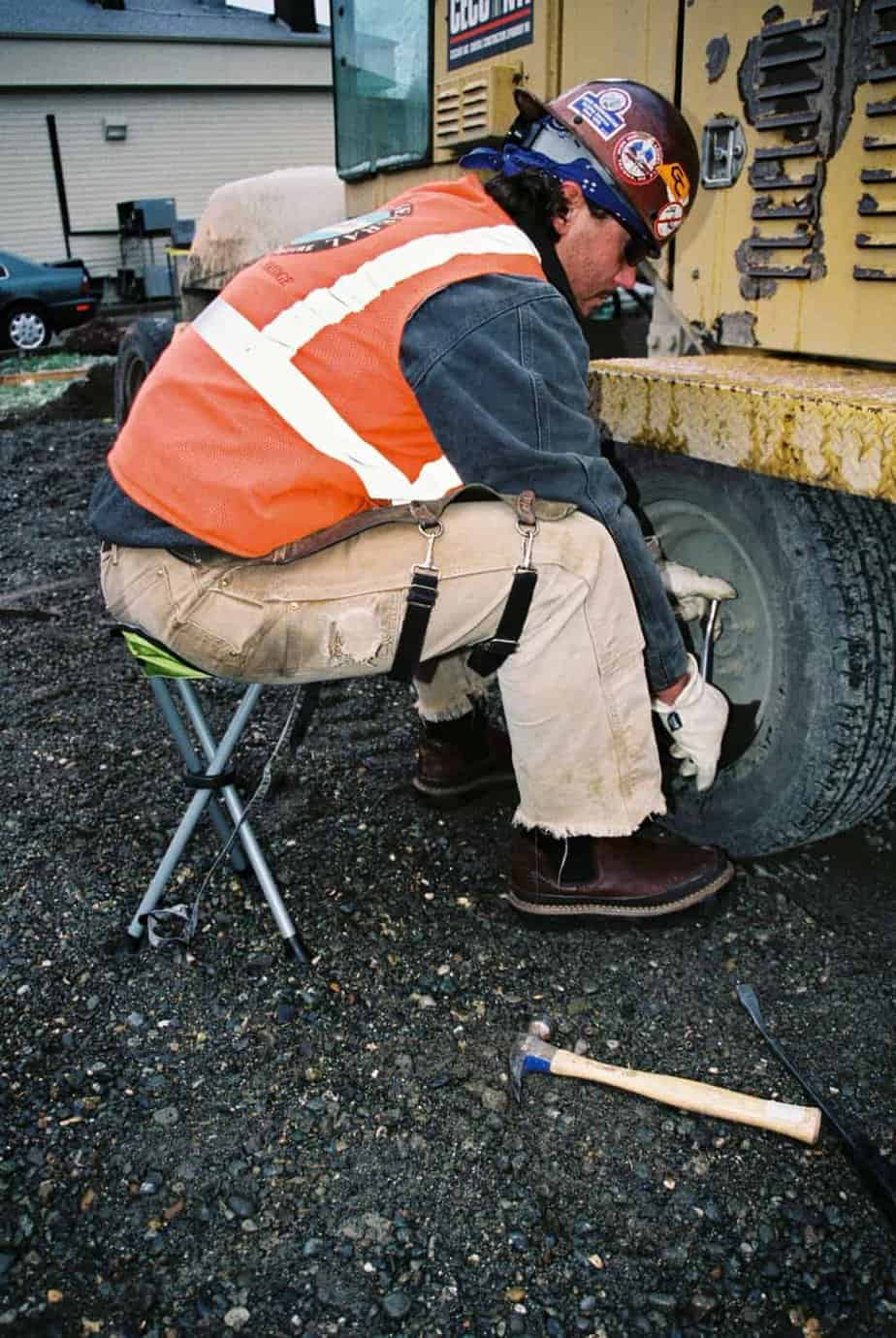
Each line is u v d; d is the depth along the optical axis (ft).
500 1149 5.88
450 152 9.65
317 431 5.76
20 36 68.13
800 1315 5.01
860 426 5.57
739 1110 5.86
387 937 7.48
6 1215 5.48
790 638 6.86
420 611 6.09
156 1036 6.64
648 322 11.65
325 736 10.30
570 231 6.33
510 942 7.44
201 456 5.84
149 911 7.31
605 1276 5.20
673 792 8.04
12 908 7.79
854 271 6.36
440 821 8.85
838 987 6.98
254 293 6.01
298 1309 5.05
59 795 9.29
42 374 35.37
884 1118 6.02
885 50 5.87
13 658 12.25
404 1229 5.42
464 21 9.25
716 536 7.59
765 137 6.72
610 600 6.24
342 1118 6.06
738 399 6.22
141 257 72.69
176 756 9.95
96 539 16.62
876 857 8.30
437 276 5.67
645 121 6.15
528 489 5.91
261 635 6.15
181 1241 5.37
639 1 7.41
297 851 8.44
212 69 73.77
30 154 71.56
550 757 6.66
